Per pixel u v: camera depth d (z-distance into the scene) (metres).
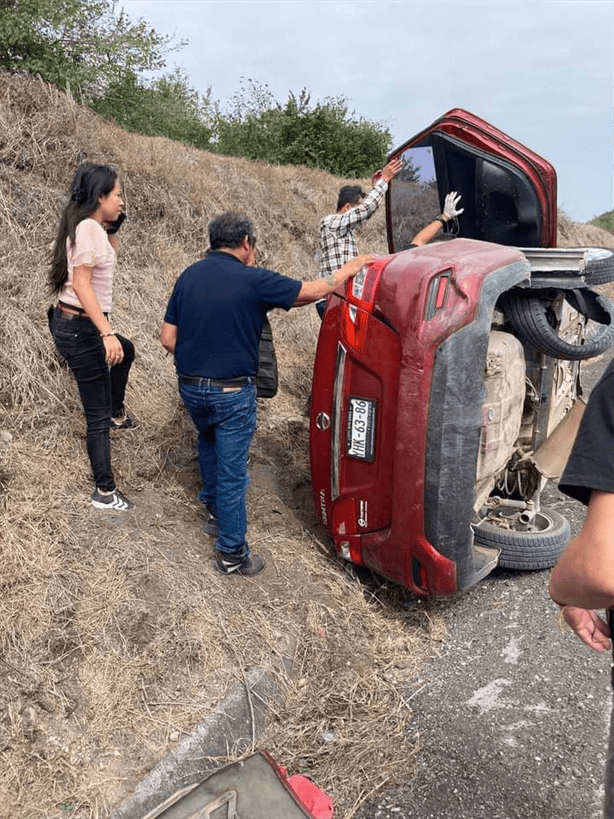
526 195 3.85
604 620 1.82
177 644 2.93
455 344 3.03
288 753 2.74
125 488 3.82
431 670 3.29
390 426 3.29
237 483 3.31
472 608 3.78
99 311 3.08
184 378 3.26
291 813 1.95
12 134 5.67
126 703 2.65
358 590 3.70
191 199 7.12
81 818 2.27
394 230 4.76
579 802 2.48
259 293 3.12
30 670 2.62
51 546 3.14
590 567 1.34
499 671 3.24
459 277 3.07
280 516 4.10
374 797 2.55
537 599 3.79
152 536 3.46
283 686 3.02
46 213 5.39
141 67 9.41
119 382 4.07
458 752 2.75
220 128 14.37
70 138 6.20
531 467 4.11
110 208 3.21
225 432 3.25
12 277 4.69
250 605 3.30
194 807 1.95
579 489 1.37
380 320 3.27
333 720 2.93
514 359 3.54
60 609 2.87
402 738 2.84
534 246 4.05
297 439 5.10
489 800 2.51
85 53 8.62
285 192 9.46
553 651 3.34
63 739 2.47
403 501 3.22
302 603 3.44
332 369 3.53
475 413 3.10
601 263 3.43
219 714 2.74
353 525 3.57
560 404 4.36
